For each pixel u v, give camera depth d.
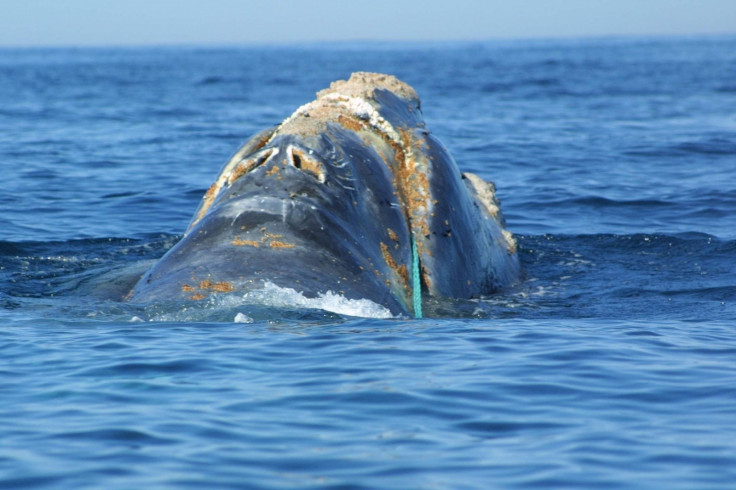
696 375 28.42
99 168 83.12
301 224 37.34
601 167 87.62
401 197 42.06
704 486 20.55
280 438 22.92
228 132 114.31
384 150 43.34
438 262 40.78
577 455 22.16
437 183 42.56
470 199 45.31
